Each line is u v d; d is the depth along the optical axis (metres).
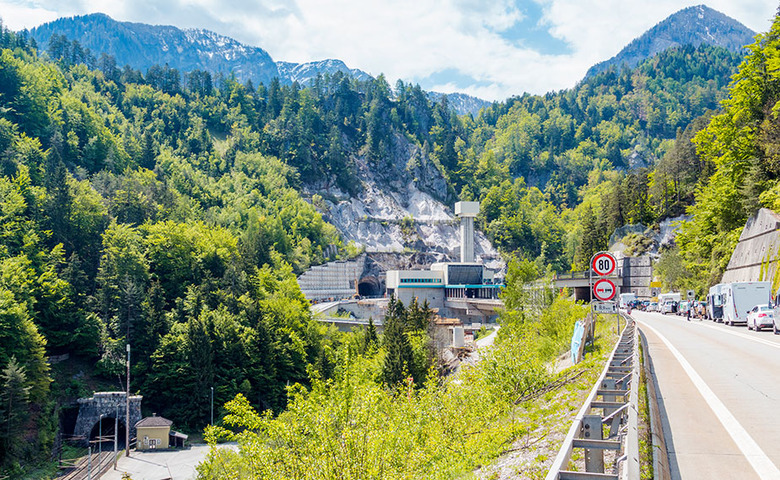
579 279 112.12
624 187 171.88
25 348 67.88
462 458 16.80
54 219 108.81
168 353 80.69
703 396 16.14
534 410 19.22
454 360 86.19
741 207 72.50
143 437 69.81
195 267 116.94
